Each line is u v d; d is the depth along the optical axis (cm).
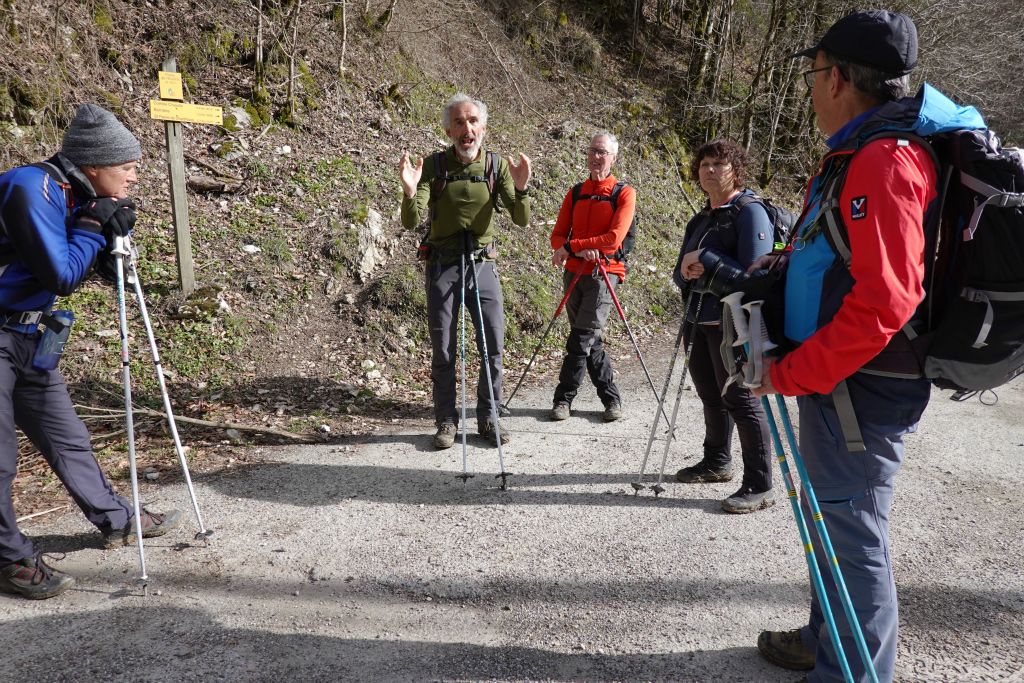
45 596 284
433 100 907
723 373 349
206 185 655
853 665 204
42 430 298
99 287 536
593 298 477
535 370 605
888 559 201
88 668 244
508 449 445
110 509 317
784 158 1143
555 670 247
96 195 284
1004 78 1223
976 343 181
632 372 619
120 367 486
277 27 791
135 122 677
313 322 571
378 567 312
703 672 245
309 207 666
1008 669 246
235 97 746
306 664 249
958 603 285
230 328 536
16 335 276
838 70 192
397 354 571
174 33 748
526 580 303
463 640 264
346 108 812
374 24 915
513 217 437
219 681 239
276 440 447
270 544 328
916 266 172
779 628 270
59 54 651
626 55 1170
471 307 448
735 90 1202
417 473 407
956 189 184
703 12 1166
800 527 204
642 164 1002
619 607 284
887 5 1043
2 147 592
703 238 343
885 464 197
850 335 174
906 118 182
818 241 193
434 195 427
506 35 1054
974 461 424
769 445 359
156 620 272
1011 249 175
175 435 317
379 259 640
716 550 324
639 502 372
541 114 994
